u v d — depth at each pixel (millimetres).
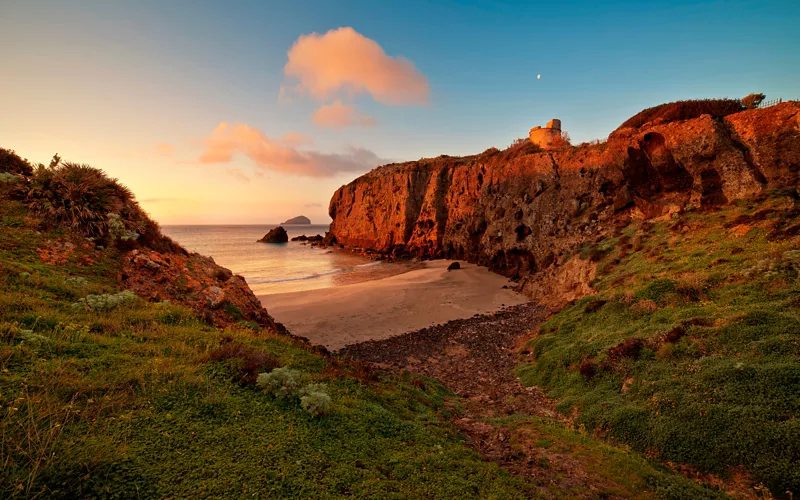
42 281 9727
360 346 23078
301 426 6930
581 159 42688
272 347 10992
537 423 11023
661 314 16438
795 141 24250
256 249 92562
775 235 18828
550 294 33156
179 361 7996
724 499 7066
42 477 4172
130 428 5512
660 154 32438
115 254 13141
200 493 4672
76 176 14172
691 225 25984
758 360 10672
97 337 8023
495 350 22078
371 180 97750
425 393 13555
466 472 6691
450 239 74625
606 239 32781
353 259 79062
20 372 5859
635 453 9141
